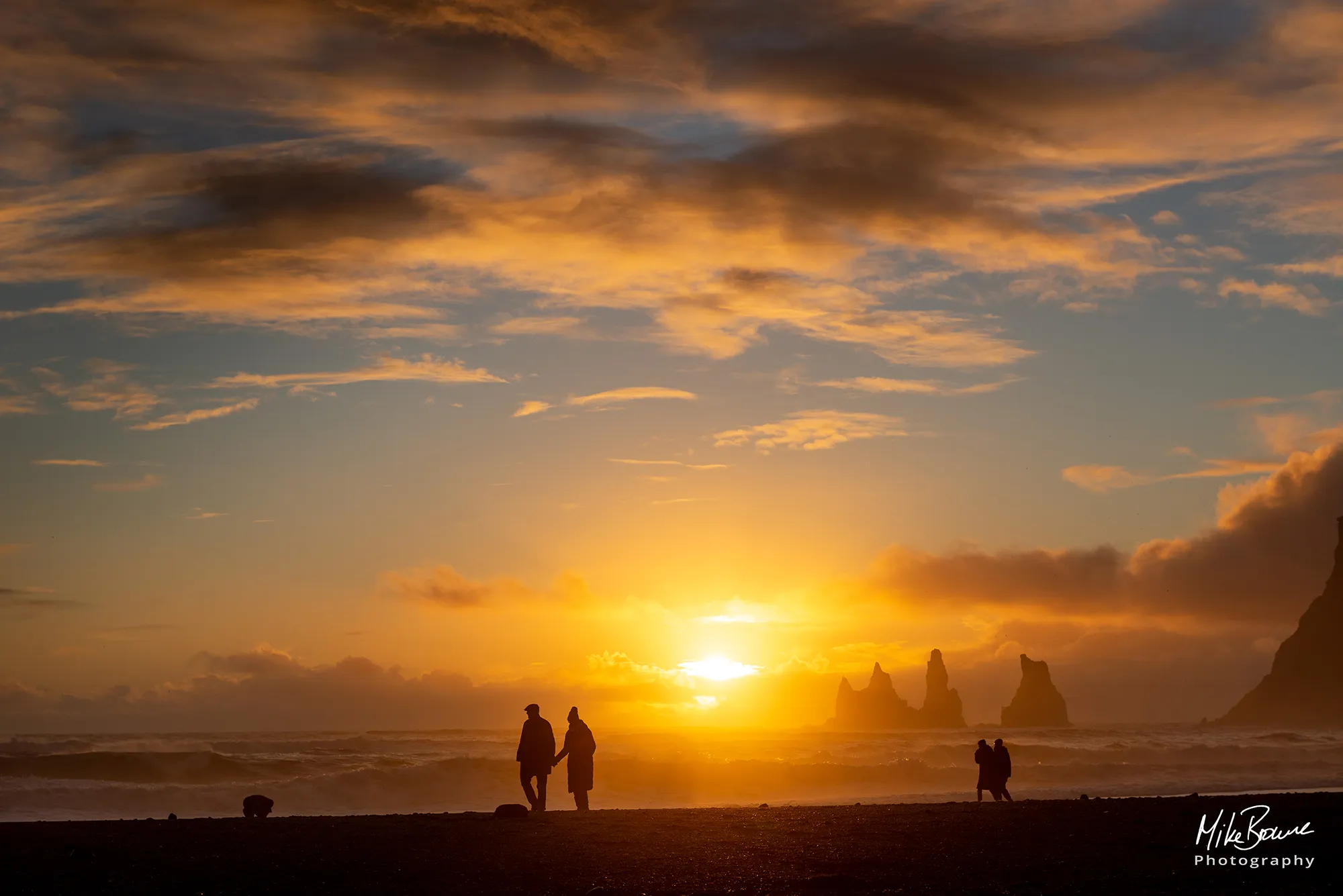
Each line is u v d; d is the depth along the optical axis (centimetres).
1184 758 7906
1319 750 8281
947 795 5556
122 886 1351
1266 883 1435
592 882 1388
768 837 1900
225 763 5484
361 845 1730
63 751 7325
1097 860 1623
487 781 5069
